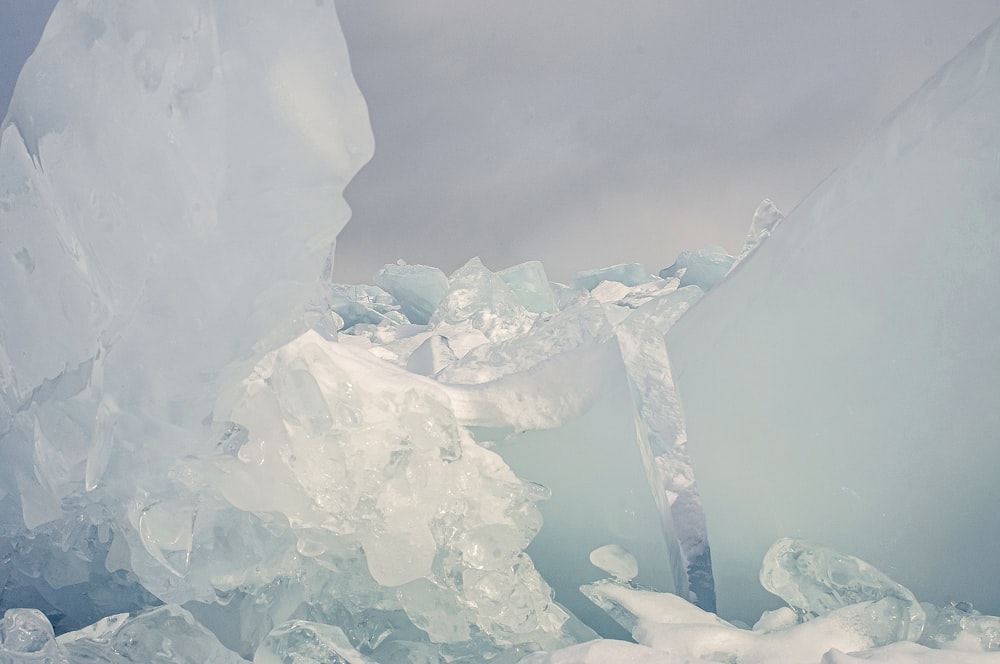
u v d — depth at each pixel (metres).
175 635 1.52
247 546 1.71
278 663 1.52
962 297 1.70
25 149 1.69
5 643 1.38
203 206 1.51
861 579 1.65
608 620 1.87
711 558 2.00
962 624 1.56
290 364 1.74
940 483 1.73
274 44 1.50
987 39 1.69
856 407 1.81
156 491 1.66
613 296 6.54
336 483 1.71
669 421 2.55
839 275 1.84
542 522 1.87
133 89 1.57
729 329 2.00
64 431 1.65
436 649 1.72
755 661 1.48
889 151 1.80
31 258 1.70
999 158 1.66
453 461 1.78
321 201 1.50
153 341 1.57
